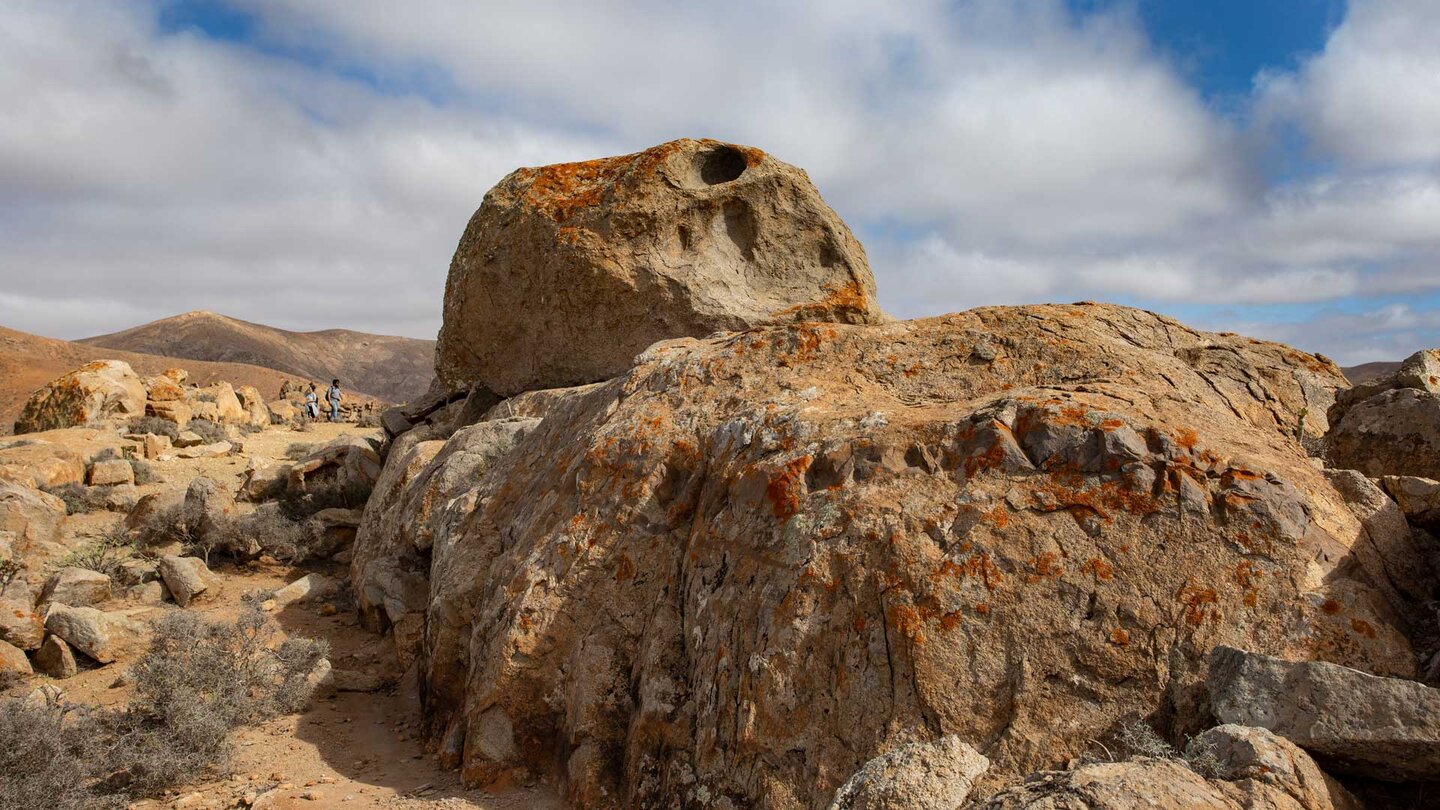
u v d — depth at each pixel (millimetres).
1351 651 3818
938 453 4898
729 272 11172
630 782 5000
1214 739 3383
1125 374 5625
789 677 4445
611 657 5488
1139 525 4316
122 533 11461
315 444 19422
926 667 4137
